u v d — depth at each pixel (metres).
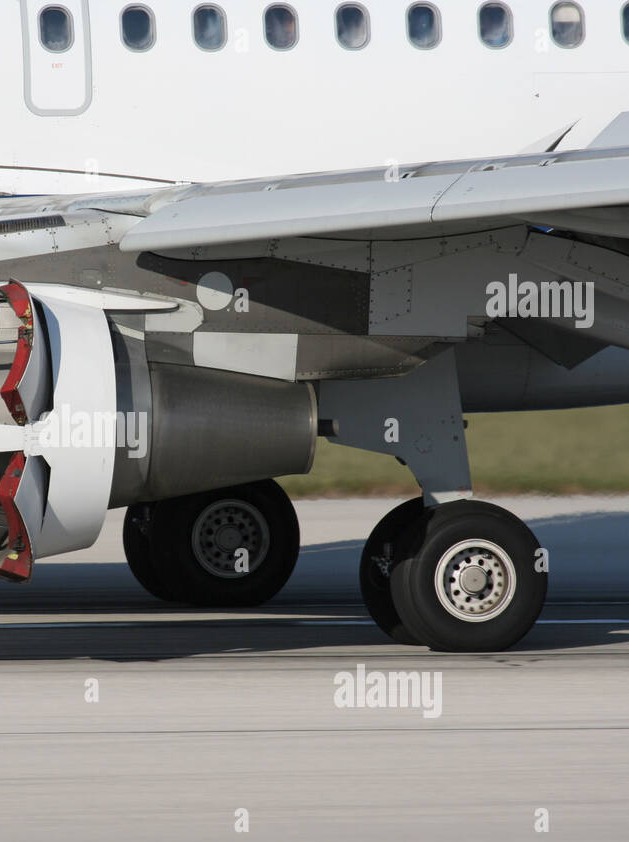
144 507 33.03
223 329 24.17
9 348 22.56
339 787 15.61
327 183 24.56
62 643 26.38
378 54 31.44
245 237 22.03
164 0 30.80
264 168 31.22
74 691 20.95
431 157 31.89
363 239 23.94
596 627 28.89
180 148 30.97
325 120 31.33
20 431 21.84
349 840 13.80
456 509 24.52
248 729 18.39
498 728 18.53
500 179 22.23
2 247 23.86
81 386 22.23
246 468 24.27
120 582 38.94
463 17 31.75
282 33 31.09
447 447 25.67
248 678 22.08
